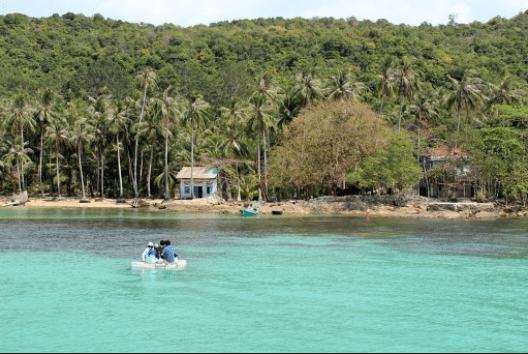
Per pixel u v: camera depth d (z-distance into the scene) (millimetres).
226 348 17547
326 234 51500
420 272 30812
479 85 98312
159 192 118812
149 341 18172
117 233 50719
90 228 55781
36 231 52156
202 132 115375
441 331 19609
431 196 102812
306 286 26703
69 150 117938
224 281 27719
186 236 48750
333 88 98875
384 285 27141
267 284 27078
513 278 29125
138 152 117125
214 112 123312
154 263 31109
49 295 24344
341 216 79000
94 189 126562
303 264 33219
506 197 86750
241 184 102438
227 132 103250
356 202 85188
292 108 101438
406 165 82250
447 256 37000
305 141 87375
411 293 25406
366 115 86438
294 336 18828
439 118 107688
